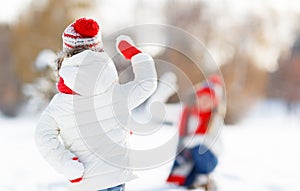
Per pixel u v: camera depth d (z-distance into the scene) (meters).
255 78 32.47
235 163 9.48
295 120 27.95
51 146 3.38
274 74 38.66
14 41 34.09
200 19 30.56
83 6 32.50
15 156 10.06
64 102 3.43
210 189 6.70
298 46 38.75
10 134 14.66
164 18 30.72
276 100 38.28
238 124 25.44
